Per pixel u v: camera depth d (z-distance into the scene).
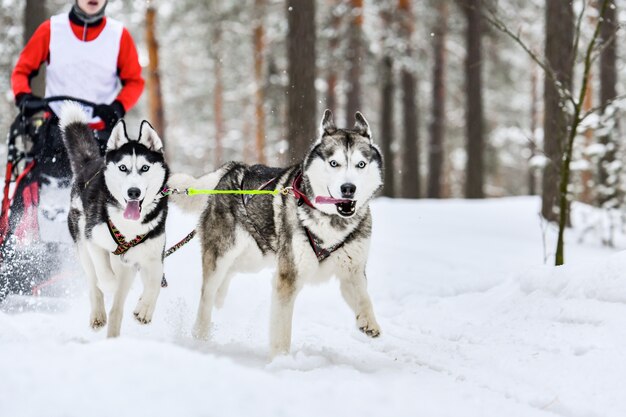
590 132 12.07
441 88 19.52
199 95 26.14
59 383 2.31
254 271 4.79
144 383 2.32
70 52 5.12
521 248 8.40
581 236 8.99
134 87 5.24
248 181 4.54
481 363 3.77
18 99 4.88
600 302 3.97
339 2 16.73
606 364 3.30
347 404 2.54
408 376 3.49
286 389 2.52
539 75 24.67
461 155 28.73
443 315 5.17
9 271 4.72
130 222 3.94
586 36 11.62
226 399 2.29
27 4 10.55
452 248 8.27
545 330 3.96
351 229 3.81
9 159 4.95
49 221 4.85
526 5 17.91
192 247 7.12
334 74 18.12
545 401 3.08
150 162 4.05
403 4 16.89
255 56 20.52
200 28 21.00
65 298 4.82
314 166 3.79
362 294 3.91
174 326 4.57
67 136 4.59
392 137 18.17
